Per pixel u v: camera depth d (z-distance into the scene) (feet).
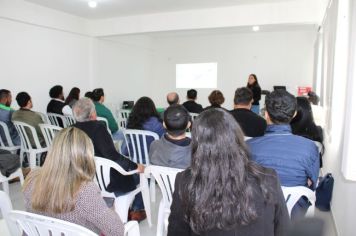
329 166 10.77
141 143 10.32
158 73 31.45
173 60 30.63
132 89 28.32
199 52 29.45
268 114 5.30
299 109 8.92
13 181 12.43
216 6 18.95
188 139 7.26
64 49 20.89
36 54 18.78
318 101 17.04
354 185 7.15
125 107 26.27
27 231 4.13
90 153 4.40
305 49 25.75
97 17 21.95
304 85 26.03
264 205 3.06
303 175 5.06
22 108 13.23
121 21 21.98
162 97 31.50
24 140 12.84
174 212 3.33
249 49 27.50
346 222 7.37
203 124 3.16
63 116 15.08
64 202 4.08
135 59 28.53
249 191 3.01
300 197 5.00
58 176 4.13
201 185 3.05
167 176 6.53
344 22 8.99
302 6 17.62
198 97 29.86
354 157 7.08
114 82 25.90
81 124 7.93
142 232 8.67
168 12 20.47
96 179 7.72
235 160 3.05
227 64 28.48
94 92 15.01
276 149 5.08
